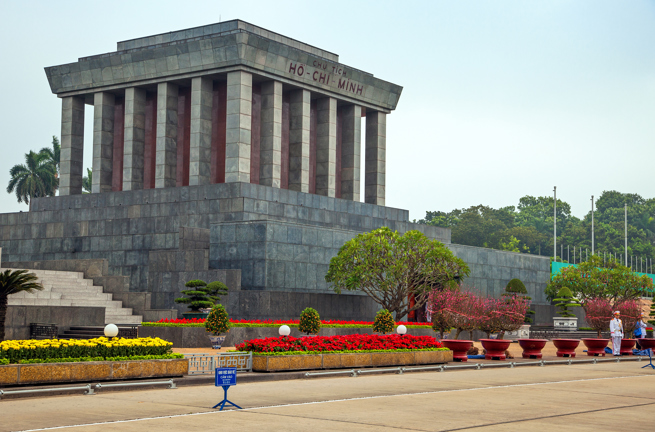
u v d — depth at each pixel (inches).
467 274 1790.1
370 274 1752.0
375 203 2664.9
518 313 1397.6
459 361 1229.1
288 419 587.8
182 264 1866.4
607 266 2495.1
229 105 2242.9
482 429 550.3
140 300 1784.0
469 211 6471.5
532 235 6599.4
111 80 2460.6
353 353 1035.3
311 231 1932.8
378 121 2704.2
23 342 797.2
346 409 648.4
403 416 609.9
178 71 2332.7
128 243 2201.0
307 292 1866.4
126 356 843.4
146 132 2506.2
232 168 2215.8
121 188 2539.4
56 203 2461.9
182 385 835.4
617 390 838.5
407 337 1154.7
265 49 2271.2
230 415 607.5
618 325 1457.9
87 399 709.9
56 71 2549.2
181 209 2180.1
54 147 4183.1
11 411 625.3
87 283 1855.3
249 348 975.0
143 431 526.6
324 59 2434.8
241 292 1727.4
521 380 944.9
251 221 1845.5
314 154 2568.9
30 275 1224.8
